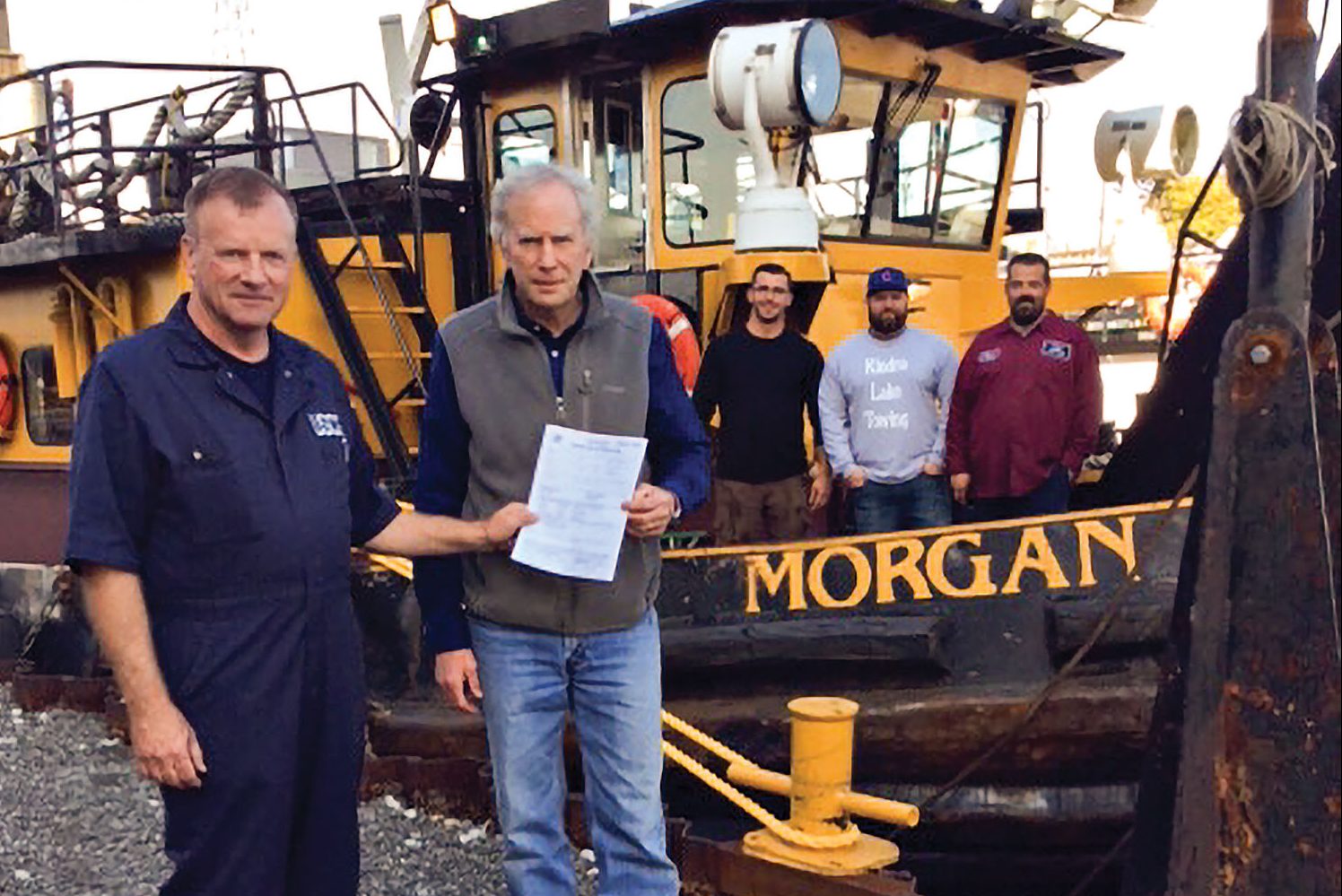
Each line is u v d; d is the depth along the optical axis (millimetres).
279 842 2785
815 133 5707
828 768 3520
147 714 2654
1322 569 2211
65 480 6547
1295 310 2219
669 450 3227
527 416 3051
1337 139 2441
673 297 5469
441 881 4074
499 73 6492
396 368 6254
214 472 2686
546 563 3008
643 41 5863
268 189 2730
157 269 5730
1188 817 2354
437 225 6750
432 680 4578
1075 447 4922
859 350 5219
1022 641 3688
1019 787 3635
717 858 3744
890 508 5211
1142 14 6551
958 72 6273
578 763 4305
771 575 4055
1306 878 2250
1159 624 3482
